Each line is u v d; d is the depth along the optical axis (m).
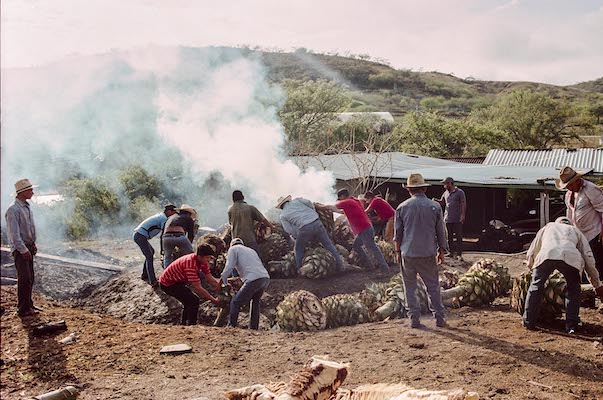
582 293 8.62
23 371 6.89
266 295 10.60
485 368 6.18
